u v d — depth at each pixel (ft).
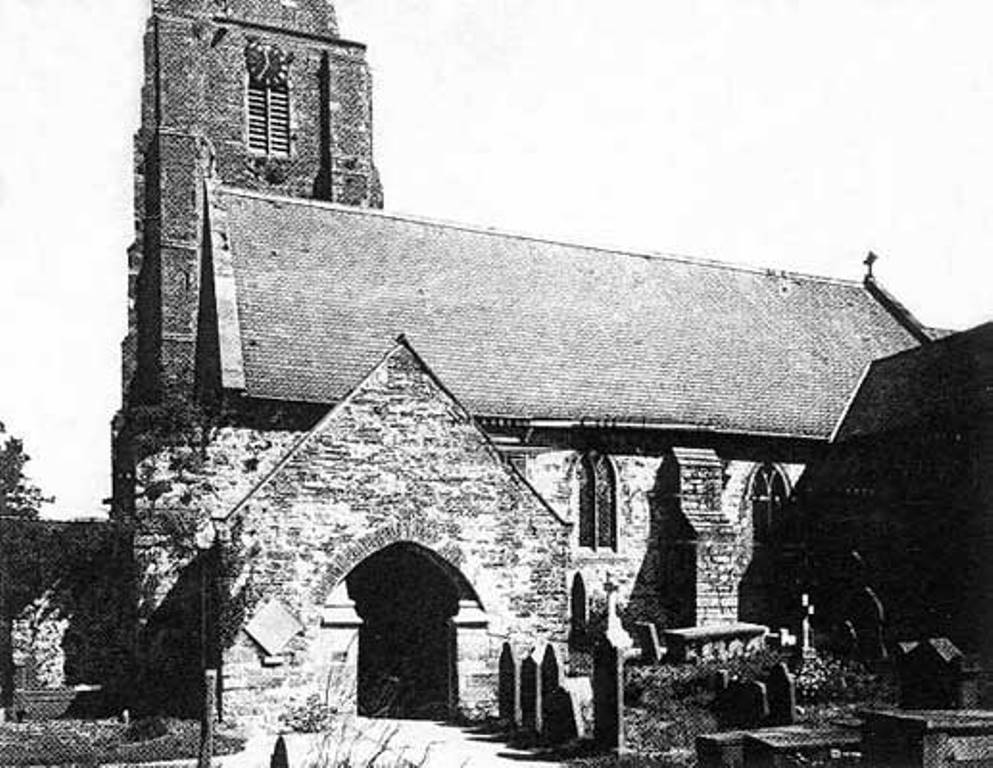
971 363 125.18
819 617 123.44
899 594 114.21
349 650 88.69
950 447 115.24
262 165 167.32
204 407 107.14
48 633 106.22
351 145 172.65
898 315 160.66
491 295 131.75
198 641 99.60
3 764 71.05
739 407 132.16
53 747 76.95
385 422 92.32
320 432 90.22
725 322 144.77
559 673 77.41
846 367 146.41
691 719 80.33
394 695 93.61
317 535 89.20
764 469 131.95
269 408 109.19
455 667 91.97
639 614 119.55
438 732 83.92
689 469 122.62
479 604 93.56
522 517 96.02
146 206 162.30
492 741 79.20
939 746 51.49
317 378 112.06
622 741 70.38
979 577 105.40
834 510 127.65
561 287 137.80
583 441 122.01
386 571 100.01
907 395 130.62
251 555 86.99
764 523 131.64
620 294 141.08
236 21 166.61
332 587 89.15
